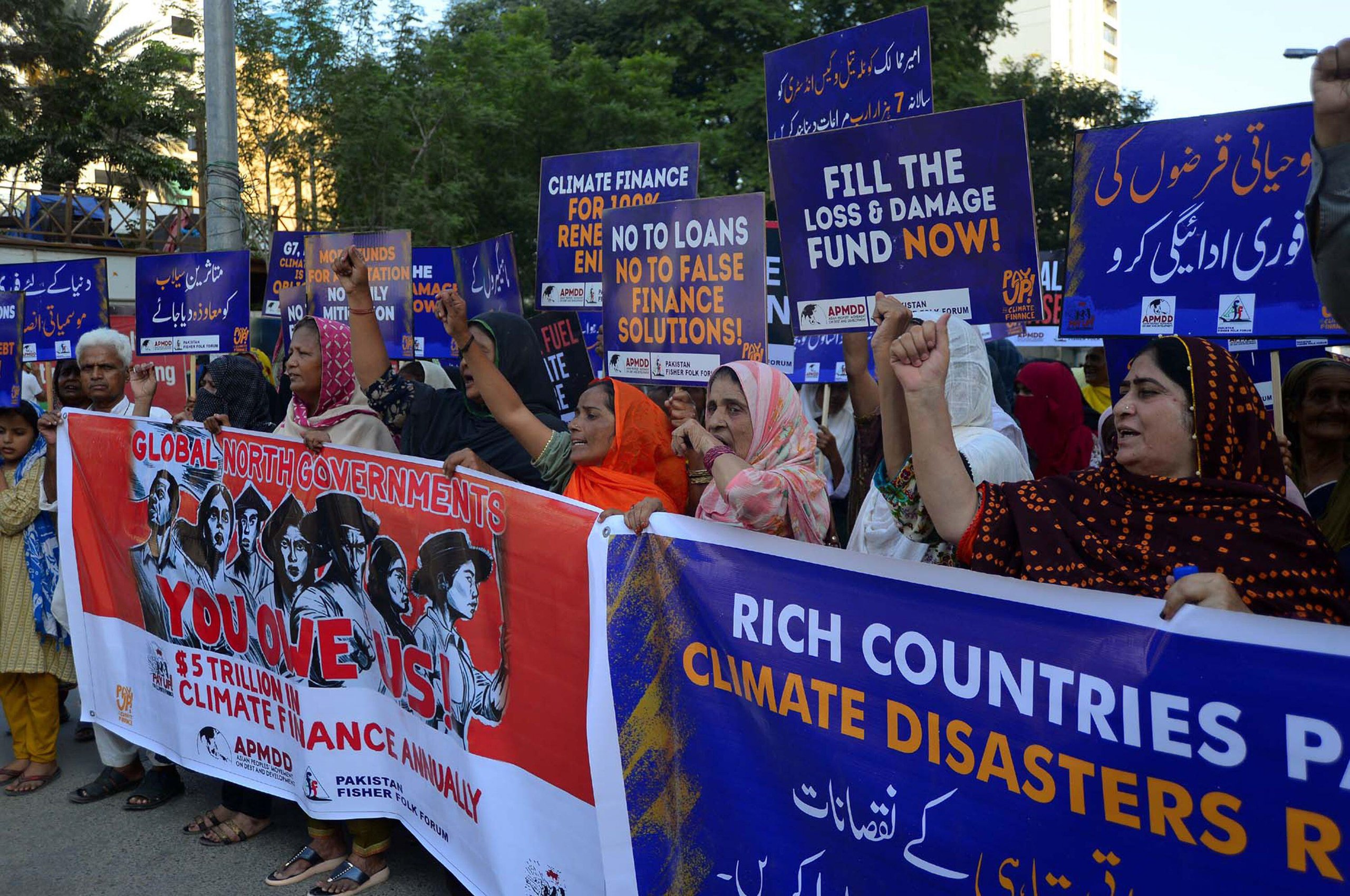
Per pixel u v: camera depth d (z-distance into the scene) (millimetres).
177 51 24453
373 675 3691
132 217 19859
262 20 19062
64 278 6395
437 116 20172
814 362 5172
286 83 19766
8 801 4672
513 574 3010
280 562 3885
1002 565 2238
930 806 2098
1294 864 1646
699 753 2543
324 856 3889
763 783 2412
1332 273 2027
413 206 18953
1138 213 3318
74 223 18703
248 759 4105
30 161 24359
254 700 4062
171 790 4605
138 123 24625
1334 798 1605
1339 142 1979
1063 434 5344
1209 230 3199
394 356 5355
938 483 2303
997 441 2848
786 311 5039
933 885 2098
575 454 3381
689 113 23688
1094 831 1864
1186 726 1747
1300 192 3064
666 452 3482
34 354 6520
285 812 4496
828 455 5301
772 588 2357
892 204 3086
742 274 3568
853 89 4297
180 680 4320
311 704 3773
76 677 4734
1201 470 2078
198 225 19344
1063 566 2133
